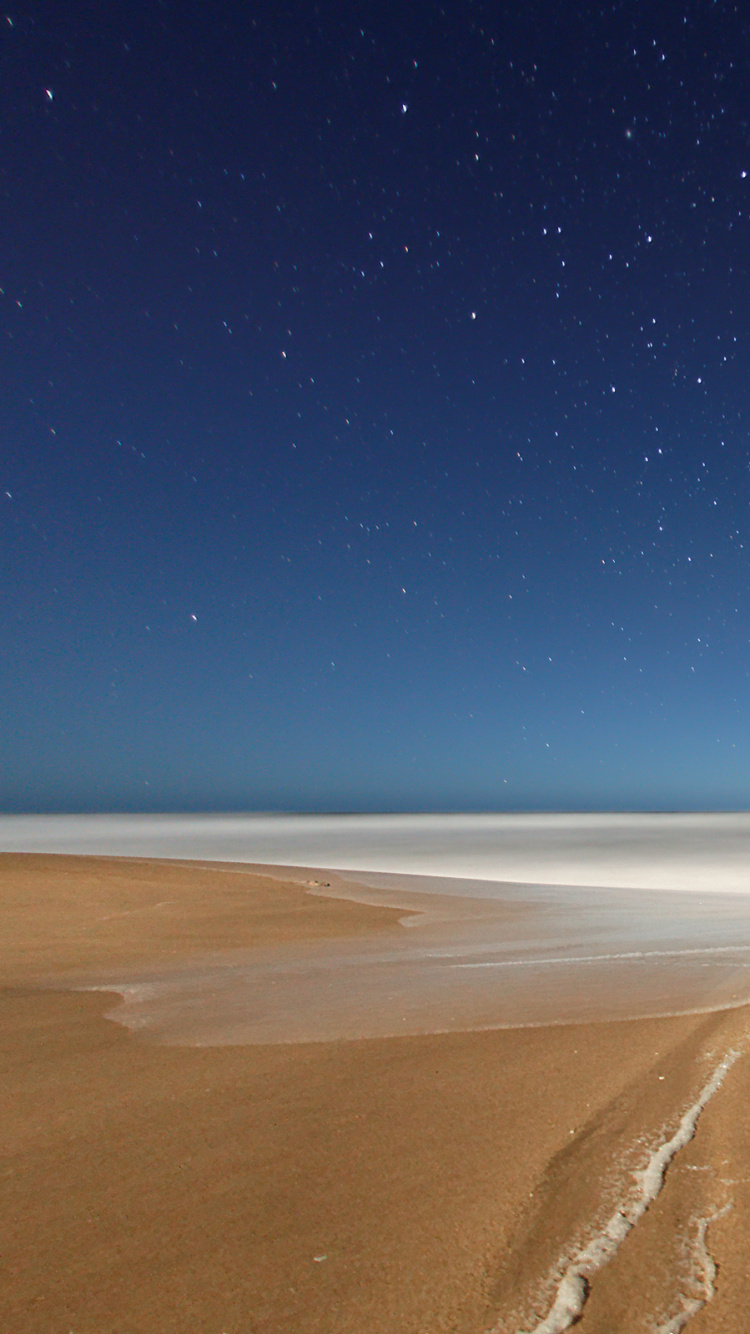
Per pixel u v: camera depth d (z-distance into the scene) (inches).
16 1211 125.3
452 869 1126.4
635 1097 171.6
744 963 354.9
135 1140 155.2
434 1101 173.8
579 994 291.7
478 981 324.5
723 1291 98.3
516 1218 118.4
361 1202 125.0
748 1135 147.9
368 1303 96.7
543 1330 90.8
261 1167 140.0
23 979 340.2
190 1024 256.1
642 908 628.7
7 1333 91.8
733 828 2947.8
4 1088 191.3
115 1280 103.6
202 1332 91.6
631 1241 111.0
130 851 1542.8
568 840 2048.5
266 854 1464.1
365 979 333.7
